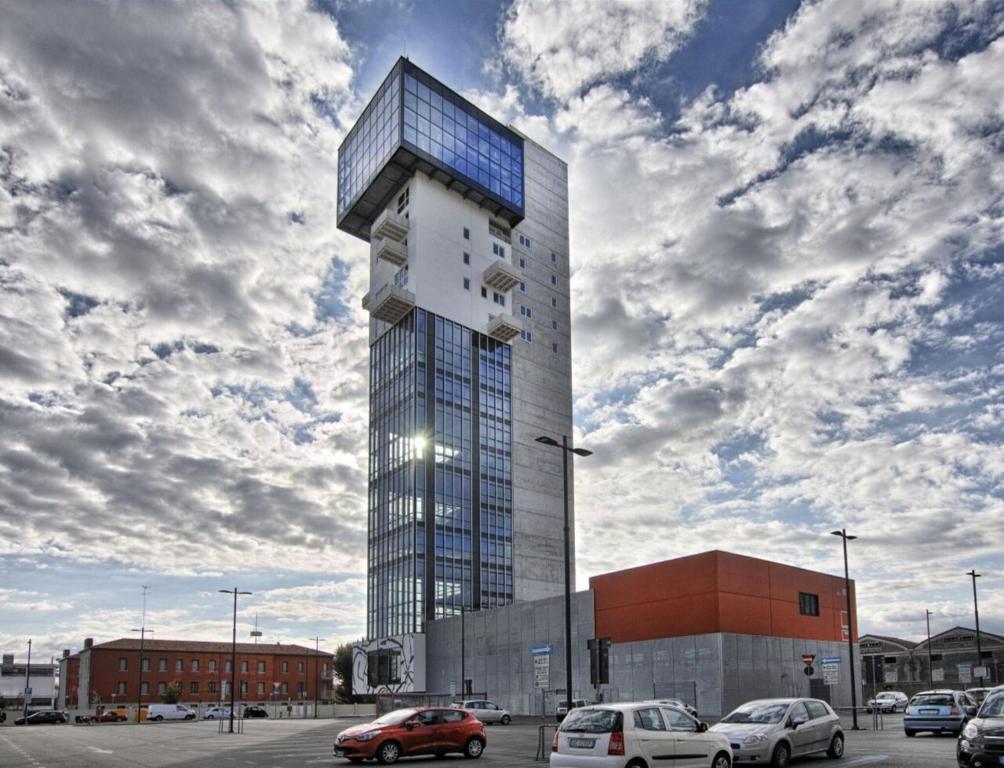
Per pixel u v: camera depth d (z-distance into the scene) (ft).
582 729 53.31
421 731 77.36
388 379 294.46
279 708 287.07
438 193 302.66
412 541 262.26
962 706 97.71
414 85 297.53
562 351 333.21
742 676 163.94
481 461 288.51
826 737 68.39
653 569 179.01
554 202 352.49
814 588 189.06
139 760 83.35
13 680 434.71
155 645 385.91
